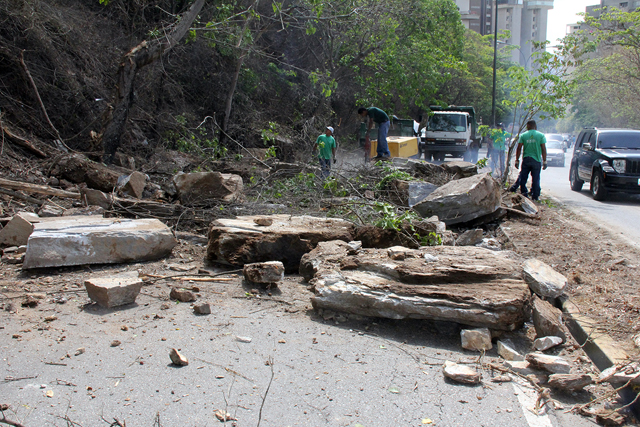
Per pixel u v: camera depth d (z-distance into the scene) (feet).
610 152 45.11
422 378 11.23
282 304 15.87
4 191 24.02
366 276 15.26
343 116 85.92
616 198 46.78
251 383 10.68
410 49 74.69
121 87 36.42
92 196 25.96
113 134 36.40
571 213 36.17
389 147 58.34
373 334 13.78
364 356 12.28
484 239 25.02
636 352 12.28
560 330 13.50
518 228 28.89
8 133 30.78
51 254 17.61
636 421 9.92
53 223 19.62
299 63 73.67
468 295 13.61
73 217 21.81
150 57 37.60
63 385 10.36
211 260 19.72
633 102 121.70
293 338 13.21
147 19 54.03
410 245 20.80
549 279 16.01
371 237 21.07
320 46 74.49
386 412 9.74
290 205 28.96
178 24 39.04
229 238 19.29
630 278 19.06
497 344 13.03
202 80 58.34
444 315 13.52
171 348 12.26
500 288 14.10
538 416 9.84
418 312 13.75
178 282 17.56
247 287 17.33
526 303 13.89
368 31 70.13
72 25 42.11
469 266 15.02
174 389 10.32
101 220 20.66
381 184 32.91
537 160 40.09
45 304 14.94
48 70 38.27
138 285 15.42
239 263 19.16
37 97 34.53
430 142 76.23
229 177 28.94
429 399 10.31
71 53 42.22
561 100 43.57
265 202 28.99
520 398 10.52
